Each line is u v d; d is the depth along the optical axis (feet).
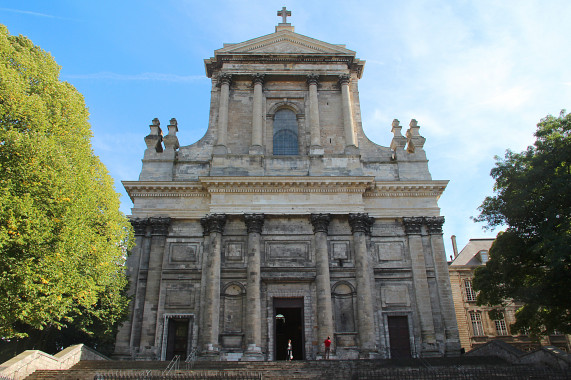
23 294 71.56
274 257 125.59
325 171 133.90
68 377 76.59
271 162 134.92
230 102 146.82
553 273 99.60
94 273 86.99
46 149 76.38
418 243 128.36
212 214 125.59
